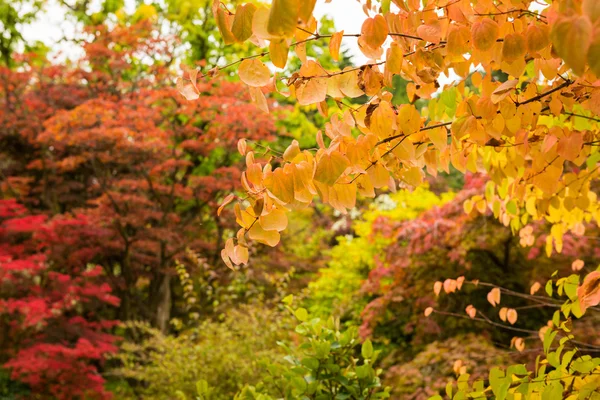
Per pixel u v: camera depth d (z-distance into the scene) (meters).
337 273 8.70
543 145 1.57
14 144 10.88
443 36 1.43
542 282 5.25
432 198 9.20
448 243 5.64
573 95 1.56
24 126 10.18
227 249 1.52
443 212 5.90
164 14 12.49
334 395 2.69
